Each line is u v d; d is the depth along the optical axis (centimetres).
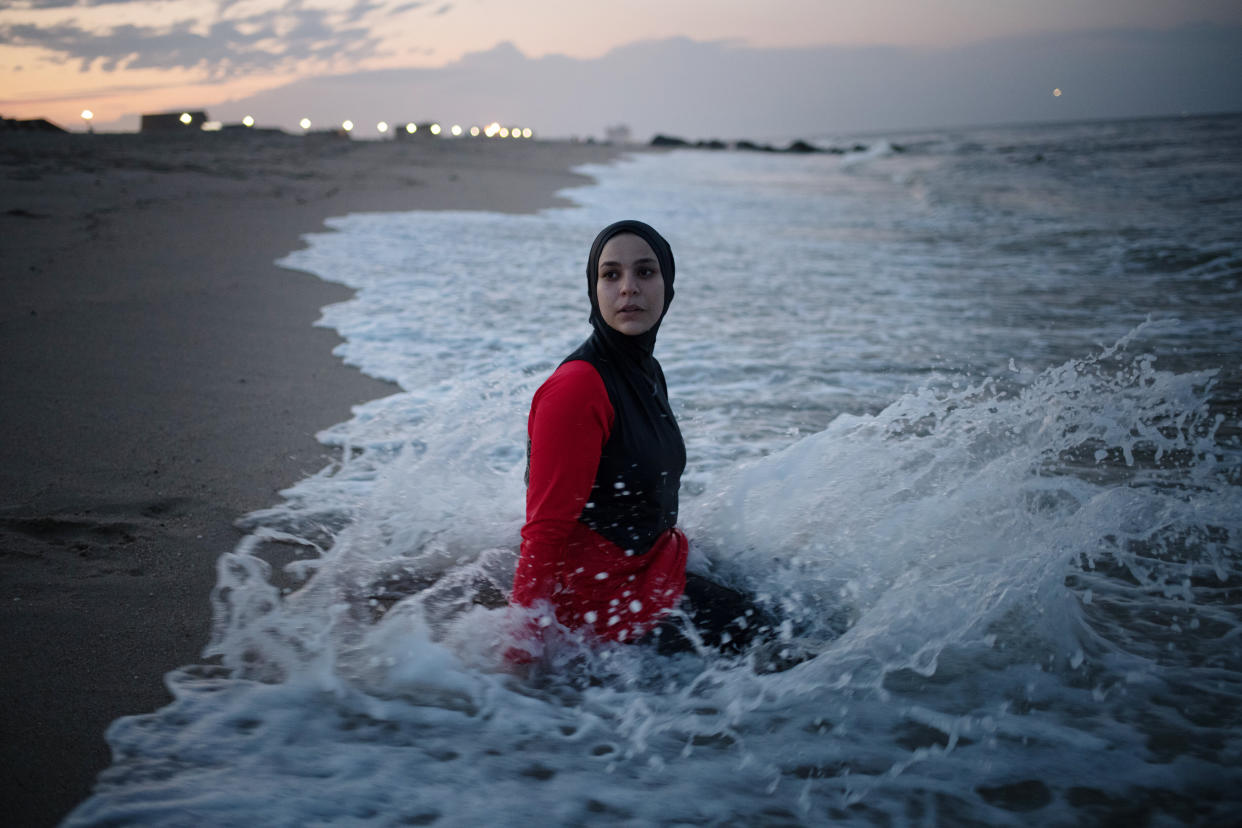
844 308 746
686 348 592
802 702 200
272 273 764
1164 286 842
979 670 211
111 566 256
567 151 5028
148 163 1842
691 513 292
